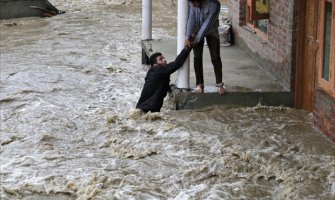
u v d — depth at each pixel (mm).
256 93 11344
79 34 19859
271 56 12461
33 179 8492
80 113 11555
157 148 9555
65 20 22516
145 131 10312
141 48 16172
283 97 11422
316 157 9008
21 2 22797
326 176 8320
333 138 9602
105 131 10461
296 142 9688
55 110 11766
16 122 11109
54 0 26984
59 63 15727
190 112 11156
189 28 10992
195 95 11266
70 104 12203
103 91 13180
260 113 11062
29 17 22969
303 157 9008
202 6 10961
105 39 19047
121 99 12562
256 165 8758
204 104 11336
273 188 8102
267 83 11930
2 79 14102
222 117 10844
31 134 10453
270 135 10000
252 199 7770
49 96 12734
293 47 11289
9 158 9383
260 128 10328
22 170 8844
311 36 10867
